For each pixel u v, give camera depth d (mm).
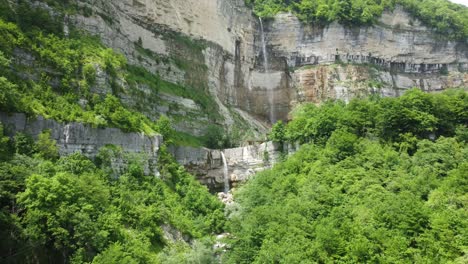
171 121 70750
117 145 50719
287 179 54125
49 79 48250
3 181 35125
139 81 66000
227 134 81812
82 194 39406
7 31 46438
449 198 44625
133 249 38906
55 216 35125
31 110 42844
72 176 40500
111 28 66125
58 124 45031
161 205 49219
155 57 78188
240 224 48062
